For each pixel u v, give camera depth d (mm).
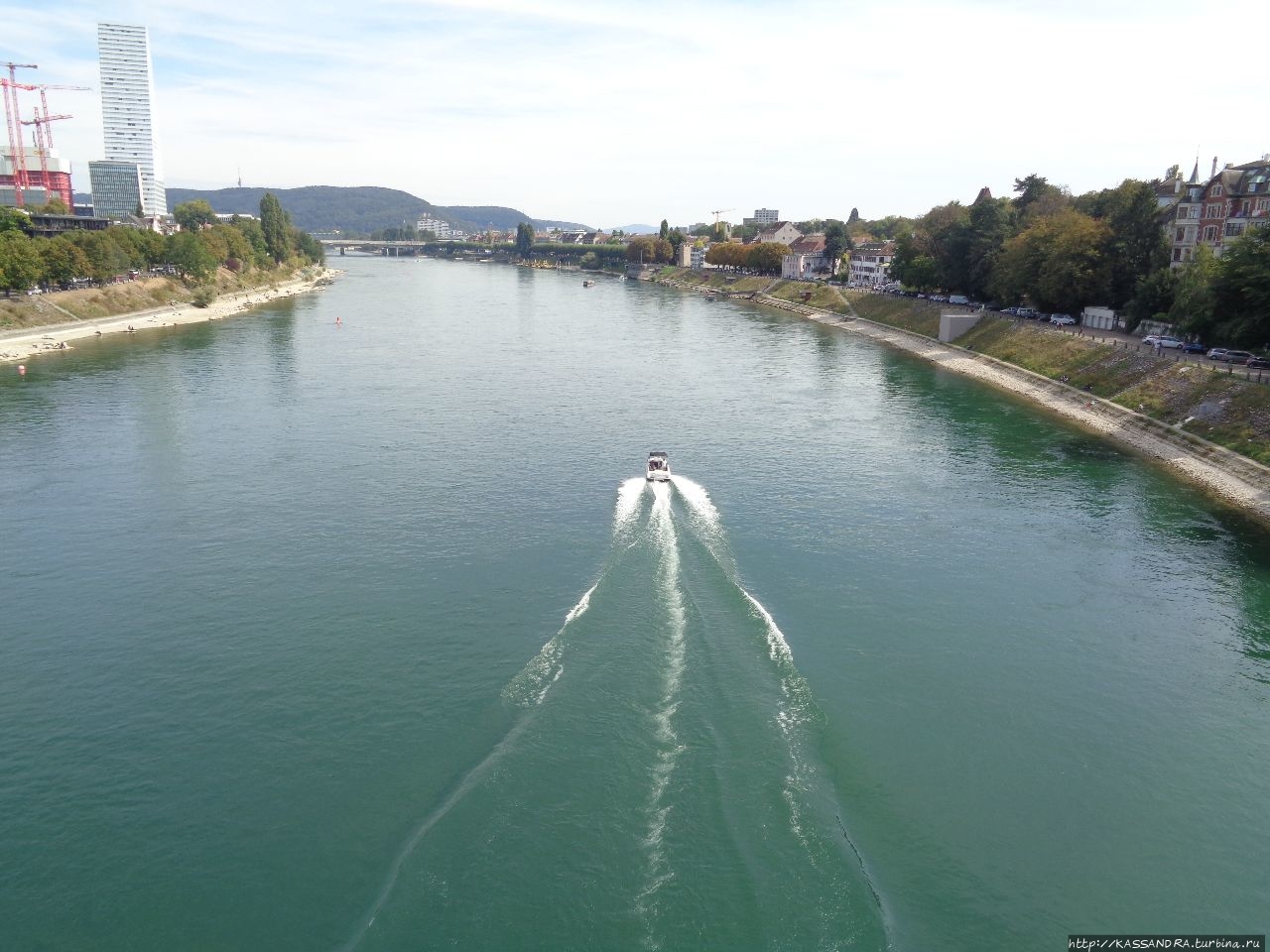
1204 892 39281
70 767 47250
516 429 114438
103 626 61656
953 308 199500
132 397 130000
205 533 77875
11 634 60562
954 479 94500
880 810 43656
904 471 97312
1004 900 38438
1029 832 42656
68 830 42750
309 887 39344
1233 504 86875
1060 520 82750
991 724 51000
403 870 38188
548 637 59531
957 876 39688
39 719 51219
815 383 150750
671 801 41812
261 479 92312
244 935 36938
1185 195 168500
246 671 55844
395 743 48562
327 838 42062
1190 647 60188
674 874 37656
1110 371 130125
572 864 38250
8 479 91938
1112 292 162500
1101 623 63219
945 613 64188
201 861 40844
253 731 49969
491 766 44562
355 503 85250
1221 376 109000
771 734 47188
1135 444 108562
